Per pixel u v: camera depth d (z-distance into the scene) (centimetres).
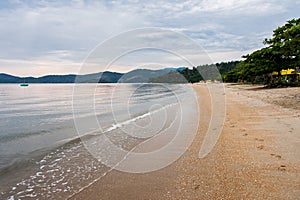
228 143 610
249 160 477
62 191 388
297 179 381
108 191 379
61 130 954
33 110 1772
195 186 377
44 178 445
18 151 641
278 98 1642
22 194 383
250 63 3322
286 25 2000
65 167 502
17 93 4600
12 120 1301
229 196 337
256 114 1041
